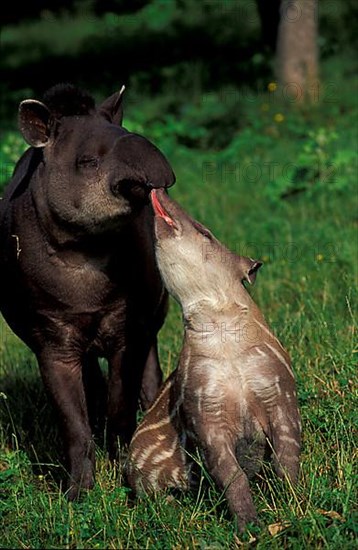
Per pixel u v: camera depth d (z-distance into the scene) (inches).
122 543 340.5
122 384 412.5
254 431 353.4
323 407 402.6
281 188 742.5
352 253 573.3
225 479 340.2
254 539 327.6
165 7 1551.4
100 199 361.7
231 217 719.1
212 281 357.4
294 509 338.0
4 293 405.7
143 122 1027.9
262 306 540.7
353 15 1320.1
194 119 1026.7
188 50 1374.3
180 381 357.1
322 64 1155.3
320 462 372.8
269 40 1061.1
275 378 350.9
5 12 1743.4
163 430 367.6
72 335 397.1
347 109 972.6
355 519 334.0
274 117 954.1
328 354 446.0
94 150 362.6
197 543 335.3
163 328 538.6
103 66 1382.9
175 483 365.4
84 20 1664.6
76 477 389.1
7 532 354.3
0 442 446.6
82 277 386.6
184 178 830.5
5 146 852.6
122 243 386.6
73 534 344.8
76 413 398.0
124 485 384.2
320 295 535.8
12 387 495.5
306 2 1012.5
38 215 382.0
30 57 1493.6
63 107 380.5
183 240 358.6
